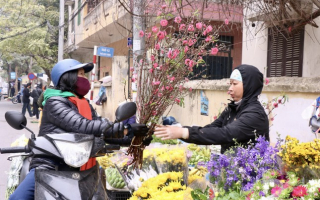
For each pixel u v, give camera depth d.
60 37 21.94
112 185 4.64
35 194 2.95
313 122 6.63
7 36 27.16
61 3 21.89
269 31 10.07
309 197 2.50
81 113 3.49
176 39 3.55
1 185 7.01
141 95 3.59
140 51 7.11
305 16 7.75
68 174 3.08
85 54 28.31
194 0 5.34
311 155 2.72
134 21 5.51
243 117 3.55
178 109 11.80
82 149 3.05
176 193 3.77
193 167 4.68
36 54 27.58
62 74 3.49
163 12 3.73
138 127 3.47
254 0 6.79
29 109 21.75
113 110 14.80
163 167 4.38
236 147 3.47
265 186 2.75
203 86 10.14
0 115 22.39
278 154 2.96
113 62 14.82
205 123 10.27
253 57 10.93
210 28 3.54
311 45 8.82
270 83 7.65
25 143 5.06
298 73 9.28
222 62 12.93
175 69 3.52
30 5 27.86
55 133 3.31
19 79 52.06
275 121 7.69
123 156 4.81
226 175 3.12
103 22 15.66
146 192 3.90
